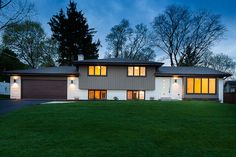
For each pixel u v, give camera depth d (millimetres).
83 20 53156
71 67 33781
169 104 18203
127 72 30266
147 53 51344
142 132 9672
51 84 30266
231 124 11445
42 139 8523
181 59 47625
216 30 45938
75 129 10039
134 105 17250
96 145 7801
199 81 30438
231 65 61375
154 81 30250
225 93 33312
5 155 6840
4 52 45531
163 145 8055
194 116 13586
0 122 11555
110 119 12078
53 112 14219
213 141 8641
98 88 30094
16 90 30156
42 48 50188
